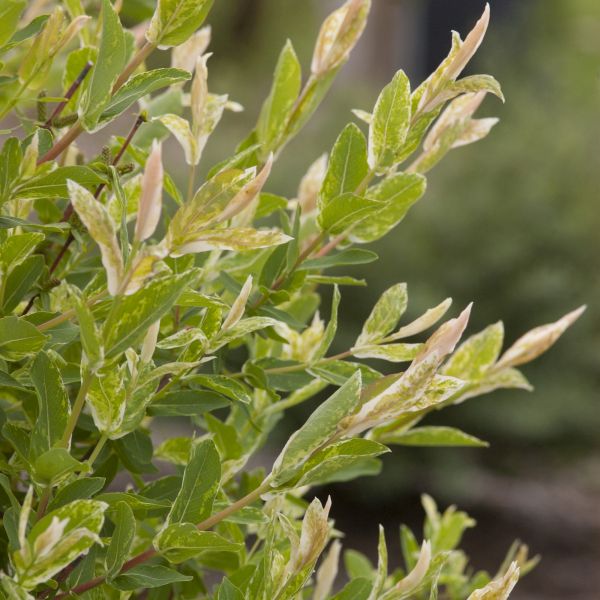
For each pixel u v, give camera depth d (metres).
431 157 1.17
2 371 1.05
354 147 1.13
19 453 1.04
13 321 1.03
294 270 1.15
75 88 1.13
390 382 1.06
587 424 5.79
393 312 1.14
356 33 1.17
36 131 1.06
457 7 9.44
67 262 1.16
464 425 5.75
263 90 9.68
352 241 1.16
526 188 5.88
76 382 1.10
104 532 1.12
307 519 1.03
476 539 5.89
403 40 9.90
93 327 0.98
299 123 1.18
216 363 1.14
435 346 1.03
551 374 5.77
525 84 7.15
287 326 1.20
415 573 1.05
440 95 1.10
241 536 1.17
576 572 5.62
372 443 1.03
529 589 5.46
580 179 6.07
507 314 5.75
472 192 5.88
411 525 5.94
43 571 0.98
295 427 5.58
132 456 1.12
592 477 6.45
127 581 1.04
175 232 1.00
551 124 6.40
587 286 5.82
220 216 1.00
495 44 7.34
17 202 1.14
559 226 5.80
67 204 1.16
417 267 5.71
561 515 6.10
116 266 0.98
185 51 1.23
